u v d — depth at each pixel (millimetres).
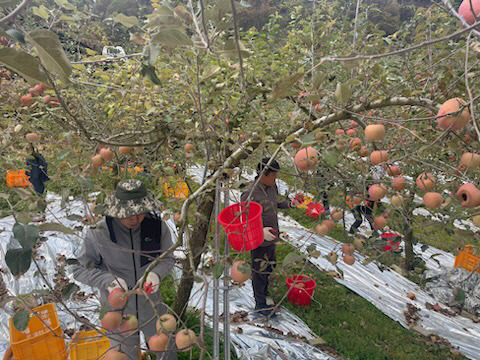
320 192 1764
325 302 4219
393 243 1794
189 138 2090
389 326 3998
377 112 2211
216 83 1693
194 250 1819
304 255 1501
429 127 1753
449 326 4102
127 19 1393
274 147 1550
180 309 2941
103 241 2041
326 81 1896
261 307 3689
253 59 2295
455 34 842
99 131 2045
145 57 1082
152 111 2053
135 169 3061
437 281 4832
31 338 2512
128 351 2166
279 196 3721
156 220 2131
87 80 2186
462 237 1552
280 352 3168
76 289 1367
